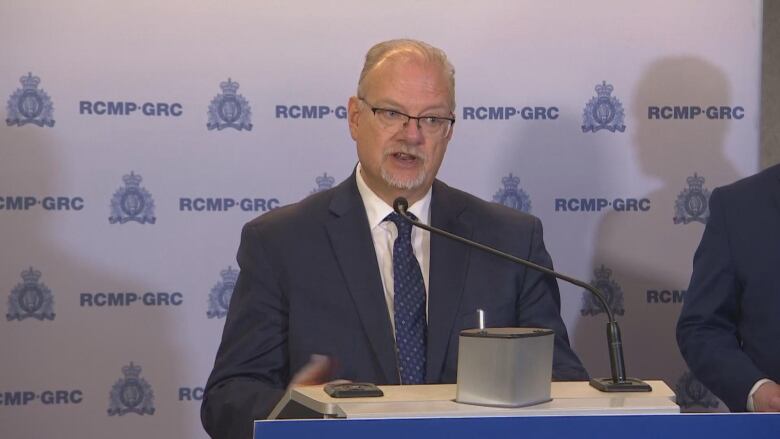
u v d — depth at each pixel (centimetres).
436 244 295
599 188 420
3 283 396
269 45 407
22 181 396
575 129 419
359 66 411
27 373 397
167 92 403
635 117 421
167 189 404
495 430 166
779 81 425
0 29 395
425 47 296
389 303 291
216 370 292
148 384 404
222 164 407
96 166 400
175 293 405
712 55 423
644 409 186
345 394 194
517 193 418
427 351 282
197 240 405
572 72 419
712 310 332
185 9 404
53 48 397
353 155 412
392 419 165
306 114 409
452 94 297
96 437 401
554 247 419
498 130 416
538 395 192
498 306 291
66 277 399
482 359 189
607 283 421
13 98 396
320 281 290
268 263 296
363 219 298
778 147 425
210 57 405
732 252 332
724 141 424
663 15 422
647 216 422
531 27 417
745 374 311
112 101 400
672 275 423
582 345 419
